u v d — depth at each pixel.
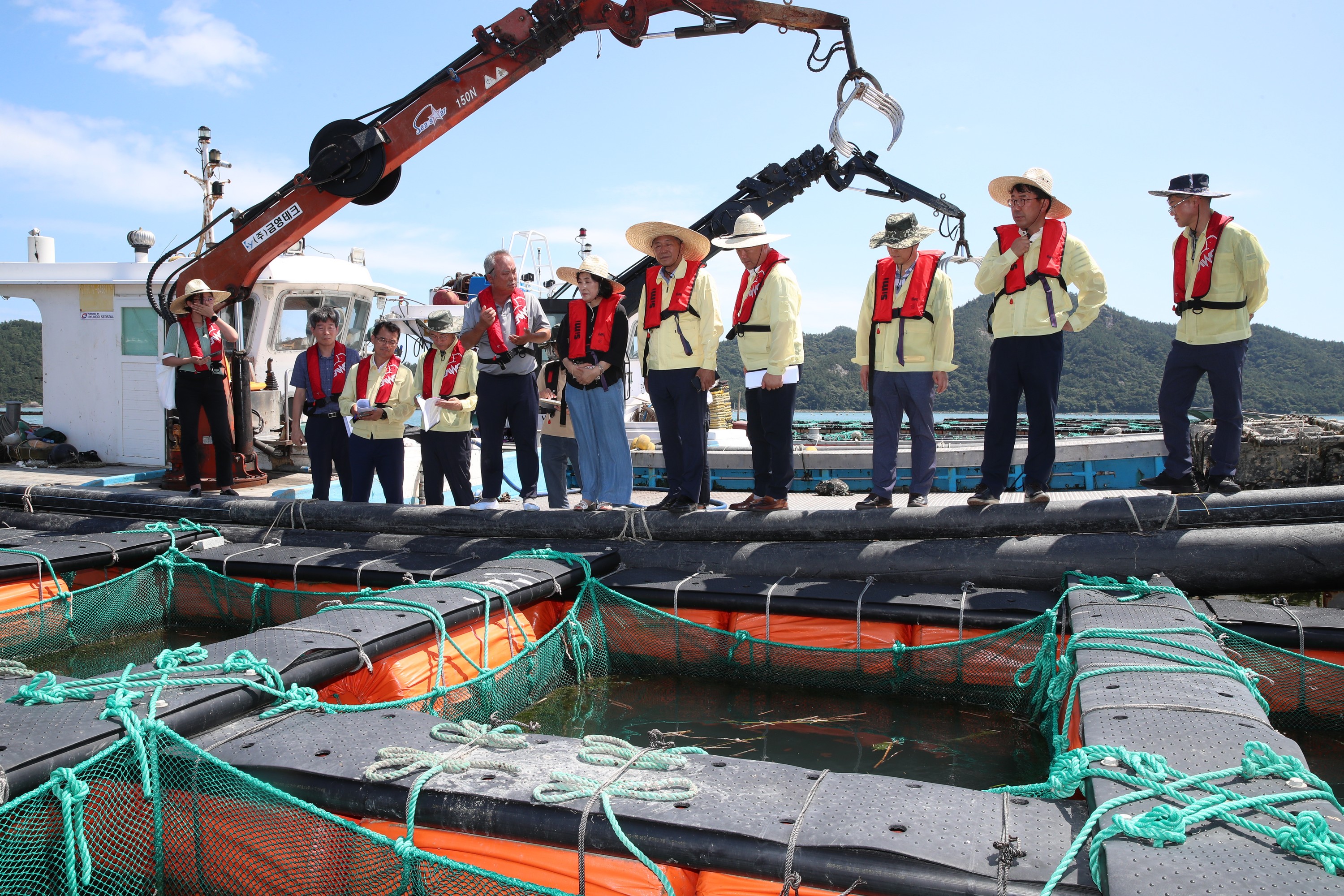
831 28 7.70
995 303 5.07
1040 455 5.12
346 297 9.98
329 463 7.37
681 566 5.73
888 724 4.43
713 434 12.26
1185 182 4.76
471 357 7.01
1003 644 4.55
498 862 2.45
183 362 7.05
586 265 5.91
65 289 9.46
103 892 2.68
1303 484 8.84
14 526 7.32
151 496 7.21
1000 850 2.09
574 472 9.09
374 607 4.38
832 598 4.94
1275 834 1.97
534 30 7.25
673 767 2.65
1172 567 4.70
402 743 2.91
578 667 5.18
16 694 3.05
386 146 7.37
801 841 2.18
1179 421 5.05
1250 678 3.18
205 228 7.65
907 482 9.91
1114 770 2.38
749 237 5.48
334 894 2.51
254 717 3.16
